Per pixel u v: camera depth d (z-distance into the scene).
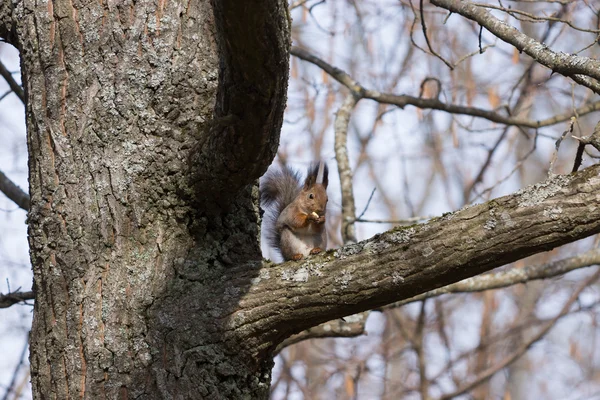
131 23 7.54
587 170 6.11
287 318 6.75
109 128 7.32
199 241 7.38
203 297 7.03
